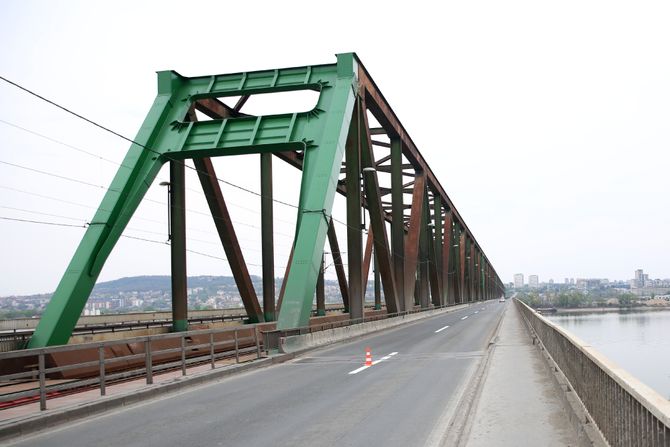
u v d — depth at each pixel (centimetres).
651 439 442
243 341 2972
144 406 1262
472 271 13162
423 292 6391
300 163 4591
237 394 1387
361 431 953
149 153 2889
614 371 577
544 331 1752
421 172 6003
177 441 912
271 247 3972
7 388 1634
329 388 1443
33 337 2273
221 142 2953
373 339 3191
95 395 1304
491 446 787
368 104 4009
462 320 5169
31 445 917
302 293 2605
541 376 1448
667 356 4494
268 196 3994
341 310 7050
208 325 3453
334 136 2917
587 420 774
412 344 2764
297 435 934
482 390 1266
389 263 4091
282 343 2298
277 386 1504
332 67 3225
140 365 2177
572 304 18162
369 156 3709
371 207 3903
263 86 3144
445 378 1568
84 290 2420
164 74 3123
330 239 6012
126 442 917
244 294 3541
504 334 3023
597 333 7281
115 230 2566
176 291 3047
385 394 1327
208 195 3372
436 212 7888
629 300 18362
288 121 3012
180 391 1473
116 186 2666
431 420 1028
